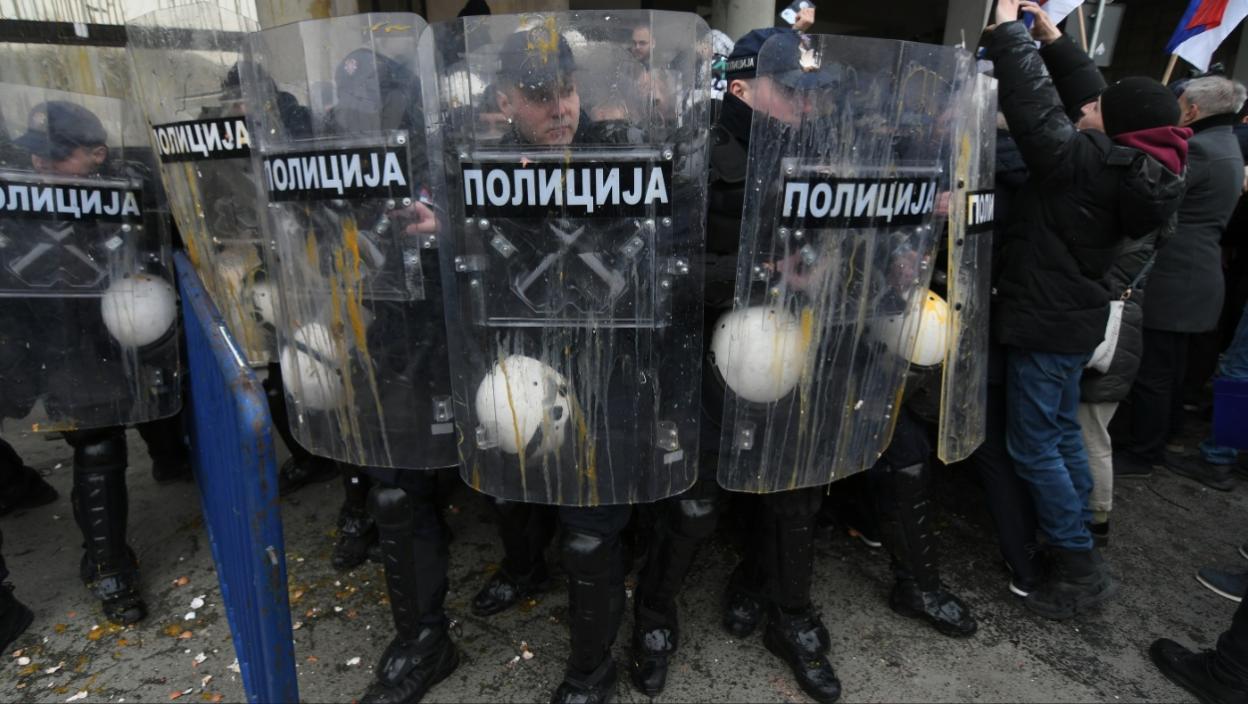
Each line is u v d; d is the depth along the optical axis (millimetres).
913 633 2182
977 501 2977
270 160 1451
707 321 1639
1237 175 2863
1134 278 2303
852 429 1608
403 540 1753
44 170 1776
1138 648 2127
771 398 1498
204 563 2504
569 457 1434
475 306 1361
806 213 1385
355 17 1295
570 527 1645
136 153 1940
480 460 1474
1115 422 3543
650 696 1921
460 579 2447
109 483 2133
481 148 1260
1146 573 2492
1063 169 1880
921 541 2105
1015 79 1903
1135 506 2941
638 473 1455
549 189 1270
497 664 2049
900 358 1614
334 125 1357
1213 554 2611
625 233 1301
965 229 1744
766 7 4105
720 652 2102
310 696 1941
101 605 2287
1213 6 2875
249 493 1120
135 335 1969
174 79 1954
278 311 1572
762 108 1308
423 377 1498
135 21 1880
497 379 1389
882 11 9430
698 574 2480
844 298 1481
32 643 2121
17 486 2811
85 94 1855
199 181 1999
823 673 1925
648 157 1255
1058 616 2229
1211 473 3109
